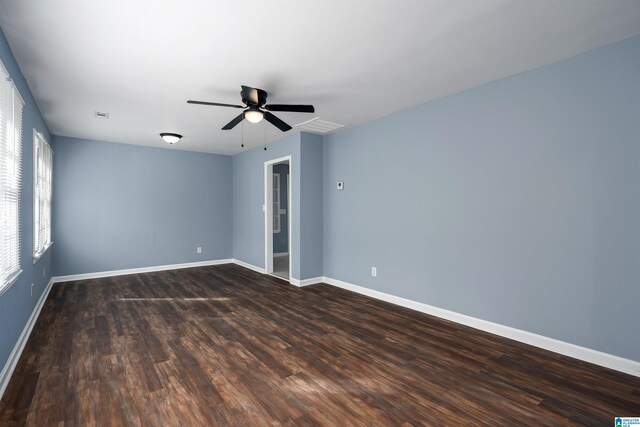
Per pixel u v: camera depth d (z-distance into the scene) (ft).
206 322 11.06
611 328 7.80
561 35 7.35
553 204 8.73
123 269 18.58
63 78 9.35
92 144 17.54
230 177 22.54
